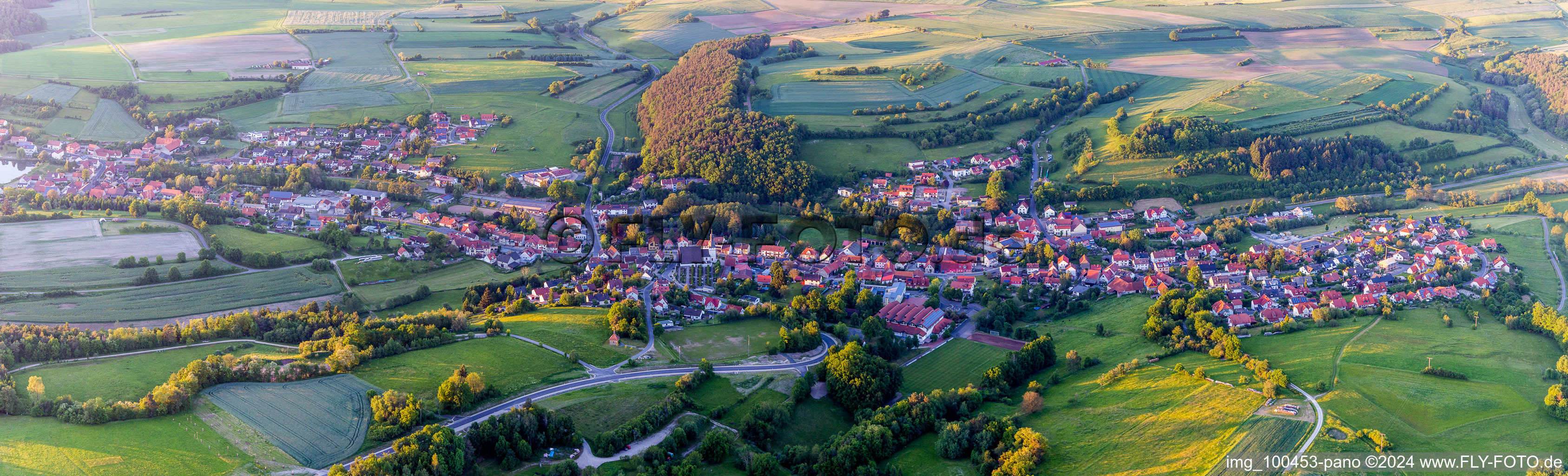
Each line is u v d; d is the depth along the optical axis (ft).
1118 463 585.63
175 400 612.29
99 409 593.83
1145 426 624.59
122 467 543.80
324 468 552.41
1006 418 652.89
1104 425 635.25
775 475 591.37
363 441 583.58
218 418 608.19
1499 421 598.75
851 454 603.67
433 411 622.95
